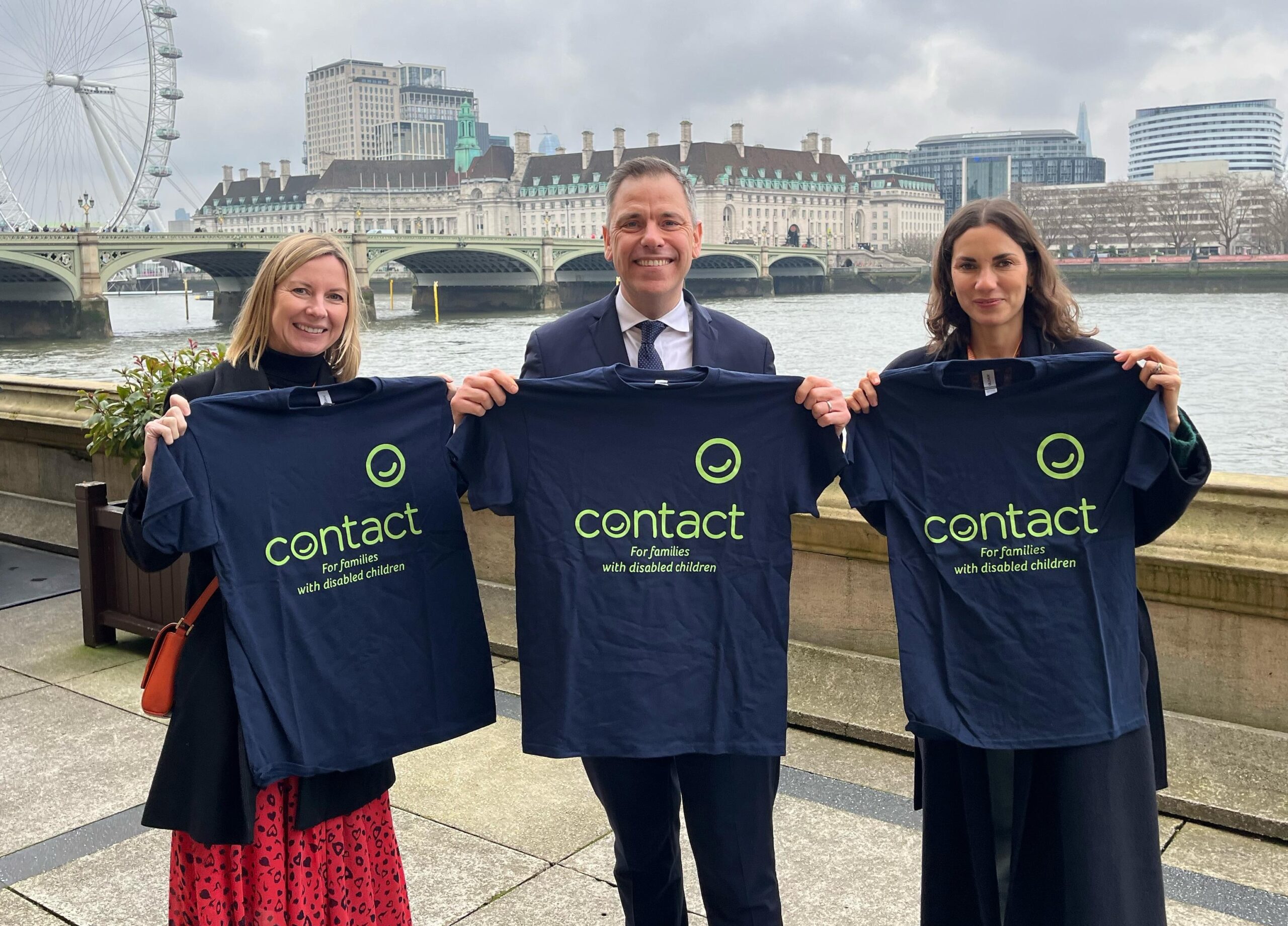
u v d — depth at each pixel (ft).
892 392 7.46
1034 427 7.33
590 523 7.56
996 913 7.51
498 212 512.22
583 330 8.49
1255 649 11.22
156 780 7.48
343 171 568.41
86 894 10.06
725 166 470.80
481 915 9.62
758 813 7.73
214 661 7.48
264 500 7.52
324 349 8.16
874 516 7.93
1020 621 7.29
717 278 310.45
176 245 195.11
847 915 9.47
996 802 7.71
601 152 497.87
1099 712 7.16
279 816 7.57
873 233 529.86
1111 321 137.59
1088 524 7.29
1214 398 79.36
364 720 7.79
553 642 7.55
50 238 181.57
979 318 7.69
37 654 16.55
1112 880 7.04
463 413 7.49
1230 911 9.30
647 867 8.11
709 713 7.55
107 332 189.67
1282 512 11.19
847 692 13.23
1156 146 533.14
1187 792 10.85
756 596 7.57
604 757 7.88
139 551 7.39
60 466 22.86
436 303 210.18
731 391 7.50
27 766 12.79
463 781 12.27
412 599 7.98
